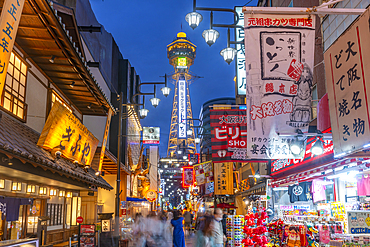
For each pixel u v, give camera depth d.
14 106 10.93
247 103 7.43
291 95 7.41
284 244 11.08
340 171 10.86
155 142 35.09
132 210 29.72
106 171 29.05
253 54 7.25
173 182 131.12
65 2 19.42
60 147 12.41
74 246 15.81
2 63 6.19
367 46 5.12
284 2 18.55
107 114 20.16
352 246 8.09
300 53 7.26
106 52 29.25
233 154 13.38
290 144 7.96
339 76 6.08
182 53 129.38
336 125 6.24
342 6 11.78
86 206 21.22
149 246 13.44
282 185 16.48
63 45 11.08
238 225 13.20
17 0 6.43
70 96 16.89
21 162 9.61
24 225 12.76
